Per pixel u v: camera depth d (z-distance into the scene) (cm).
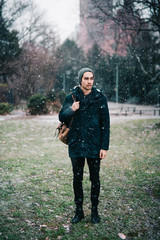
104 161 580
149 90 4066
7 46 2908
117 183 420
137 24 1227
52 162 559
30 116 1928
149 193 374
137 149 723
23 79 3128
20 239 246
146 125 1166
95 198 280
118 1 1197
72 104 271
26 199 345
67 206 327
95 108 265
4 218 287
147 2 1084
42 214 301
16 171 482
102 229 270
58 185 406
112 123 1338
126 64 4081
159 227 277
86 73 257
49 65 3575
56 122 1438
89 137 263
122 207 326
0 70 2912
